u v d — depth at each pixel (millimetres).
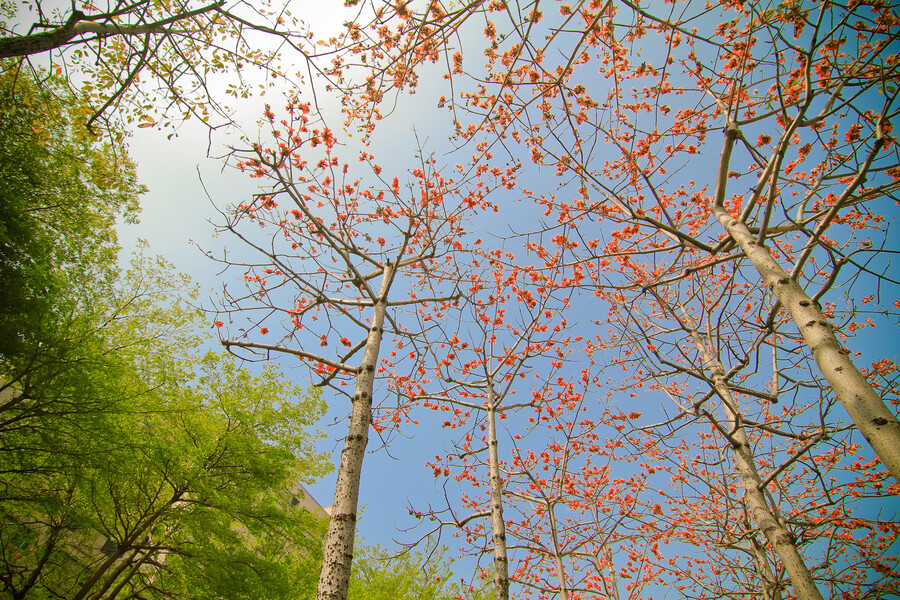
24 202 7395
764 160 3912
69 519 7695
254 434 9719
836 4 3215
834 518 5660
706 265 4422
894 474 2529
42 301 6938
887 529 5363
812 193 4176
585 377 8305
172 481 8586
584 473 9664
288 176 4973
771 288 3631
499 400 7797
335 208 5969
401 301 6602
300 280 5566
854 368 2961
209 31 4375
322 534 10344
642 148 5367
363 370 5305
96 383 7609
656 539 7984
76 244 8688
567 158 4441
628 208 4305
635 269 7223
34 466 7391
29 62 4254
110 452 7480
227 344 5609
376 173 6219
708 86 5016
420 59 3688
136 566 8430
